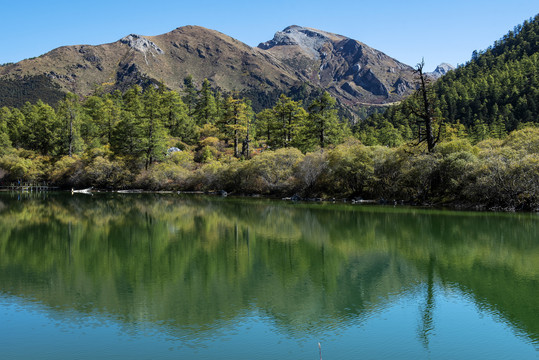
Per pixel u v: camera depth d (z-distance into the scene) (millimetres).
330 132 80938
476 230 30203
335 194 59938
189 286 17000
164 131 90062
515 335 12000
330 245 25844
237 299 15273
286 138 91562
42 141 101688
